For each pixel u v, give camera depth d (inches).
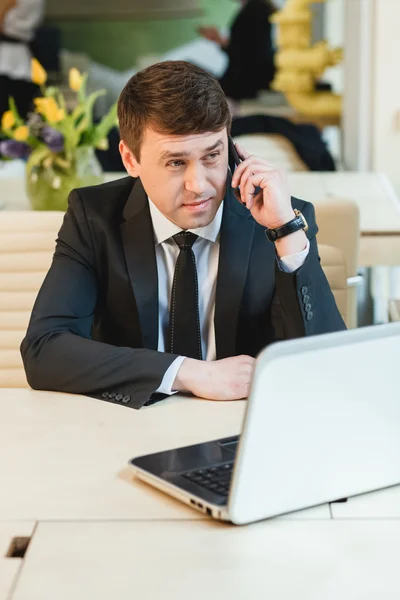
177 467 55.9
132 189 83.9
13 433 64.1
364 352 50.8
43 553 47.6
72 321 78.9
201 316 82.7
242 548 47.7
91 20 246.4
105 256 82.0
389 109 222.5
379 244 126.9
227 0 243.3
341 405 50.8
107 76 249.3
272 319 81.4
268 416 48.1
